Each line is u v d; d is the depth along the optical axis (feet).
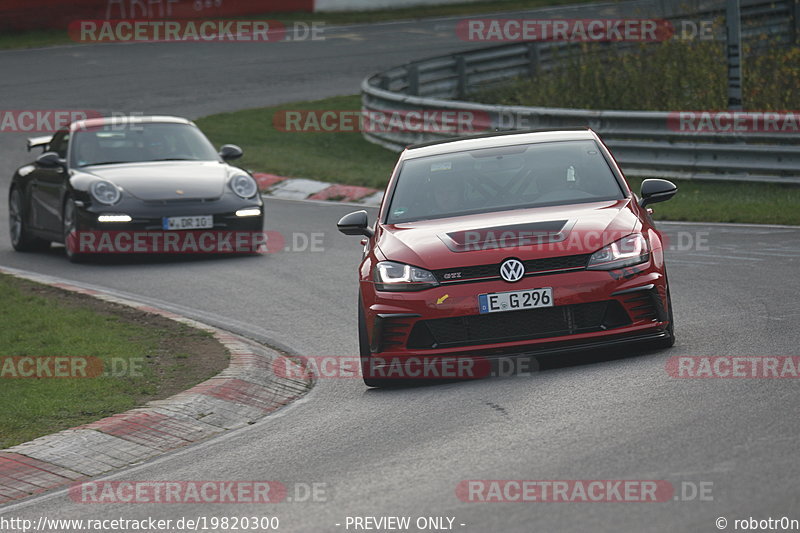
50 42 415.44
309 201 207.41
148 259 157.28
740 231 150.20
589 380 77.30
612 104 256.11
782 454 55.77
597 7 465.06
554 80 276.21
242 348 99.55
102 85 339.36
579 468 57.11
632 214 86.12
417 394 81.25
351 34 427.74
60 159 160.25
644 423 64.39
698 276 120.06
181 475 66.39
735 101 199.21
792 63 243.19
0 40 417.90
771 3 328.08
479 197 91.35
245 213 152.66
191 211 150.00
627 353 85.76
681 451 58.08
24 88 336.70
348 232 93.97
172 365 94.53
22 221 167.84
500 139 99.66
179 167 158.61
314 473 62.95
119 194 150.00
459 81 304.50
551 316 80.38
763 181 189.78
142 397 84.84
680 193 188.55
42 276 145.38
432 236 84.94
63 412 80.94
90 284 139.33
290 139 273.33
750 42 275.80
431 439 67.00
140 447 73.97
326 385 88.69
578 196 90.27
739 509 48.73
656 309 81.82
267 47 402.52
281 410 82.07
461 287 80.74
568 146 96.43
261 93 327.06
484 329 80.69
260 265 147.33
